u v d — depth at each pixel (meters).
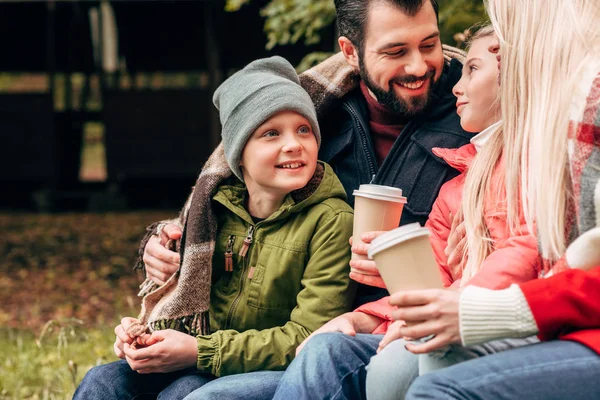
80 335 6.00
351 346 2.53
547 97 2.35
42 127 14.45
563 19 2.38
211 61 13.69
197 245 3.04
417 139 3.15
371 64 3.07
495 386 2.05
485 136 2.77
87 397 2.99
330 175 3.04
